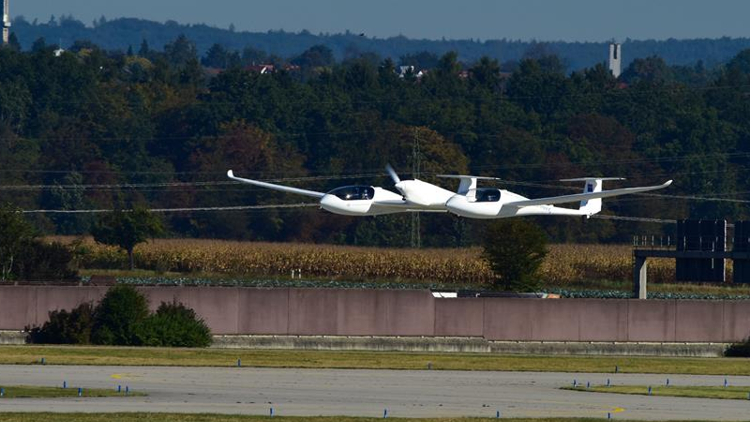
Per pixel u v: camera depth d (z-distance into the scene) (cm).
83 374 17225
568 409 14875
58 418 13300
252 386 16300
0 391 15250
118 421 13225
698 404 15588
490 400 15488
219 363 18925
